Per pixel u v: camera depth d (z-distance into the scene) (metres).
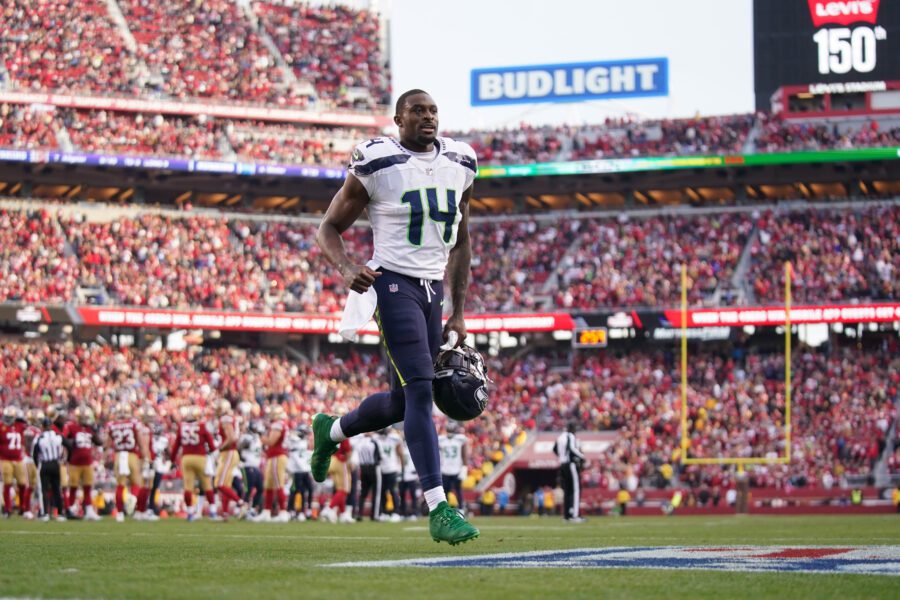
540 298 51.09
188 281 49.19
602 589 5.41
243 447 26.02
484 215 55.41
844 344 49.22
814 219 51.50
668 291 49.59
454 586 5.50
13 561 7.39
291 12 60.16
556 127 56.41
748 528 19.16
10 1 53.75
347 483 25.67
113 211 51.34
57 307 46.03
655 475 42.78
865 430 43.28
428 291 8.23
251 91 56.12
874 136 51.34
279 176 53.50
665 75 55.53
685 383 43.41
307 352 52.09
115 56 54.34
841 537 13.71
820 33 53.47
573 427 27.28
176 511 32.88
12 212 49.41
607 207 55.41
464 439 27.95
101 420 41.97
